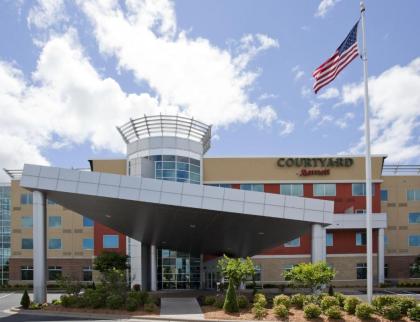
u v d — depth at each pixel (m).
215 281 48.69
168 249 48.41
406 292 42.72
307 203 25.02
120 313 22.27
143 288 42.81
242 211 24.53
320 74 23.30
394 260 53.69
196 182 48.72
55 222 56.78
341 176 52.09
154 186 24.67
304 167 52.12
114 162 51.47
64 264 55.88
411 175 55.31
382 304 19.62
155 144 46.59
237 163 51.66
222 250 45.78
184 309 24.05
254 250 44.09
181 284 48.19
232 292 21.98
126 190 24.75
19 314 22.80
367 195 21.58
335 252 51.44
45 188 25.12
